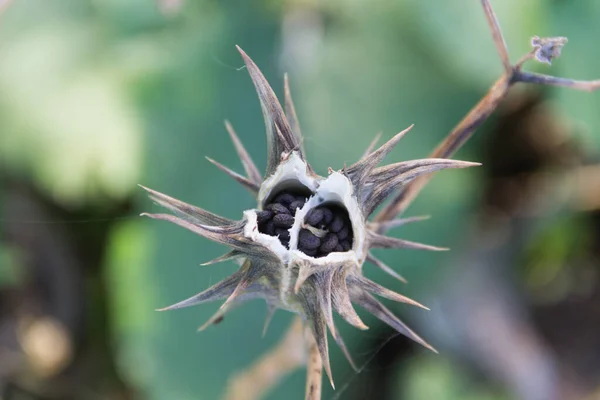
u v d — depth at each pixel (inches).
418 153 20.4
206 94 20.5
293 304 12.0
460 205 20.9
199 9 21.4
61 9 21.9
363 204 11.9
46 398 23.1
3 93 21.0
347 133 20.3
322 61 21.0
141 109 20.6
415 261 20.1
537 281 25.0
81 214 22.6
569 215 24.0
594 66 19.5
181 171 20.0
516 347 22.3
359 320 11.5
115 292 19.6
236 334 19.1
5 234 23.0
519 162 24.3
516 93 22.0
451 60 20.6
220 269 19.0
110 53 21.2
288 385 19.1
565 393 22.4
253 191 12.6
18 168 21.1
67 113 20.6
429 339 21.7
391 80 20.9
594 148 20.3
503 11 20.1
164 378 19.2
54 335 23.6
